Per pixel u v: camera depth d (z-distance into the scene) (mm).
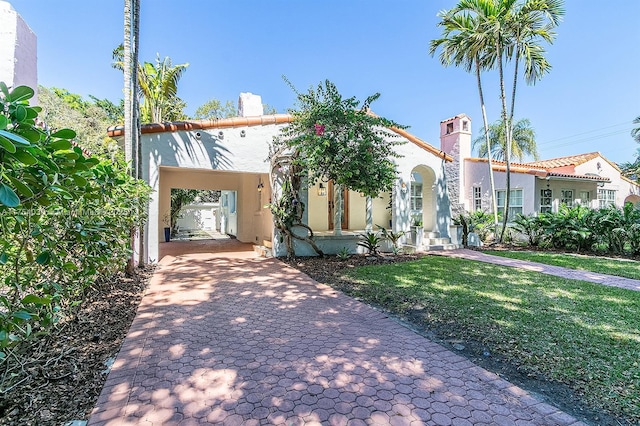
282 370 3367
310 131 8930
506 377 3227
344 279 7555
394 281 7262
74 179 2391
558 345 3887
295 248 11109
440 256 11039
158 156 9469
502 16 11891
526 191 15516
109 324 4695
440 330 4453
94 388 3031
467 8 12344
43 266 3148
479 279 7430
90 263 3455
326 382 3133
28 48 5855
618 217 11359
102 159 4488
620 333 4219
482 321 4703
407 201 12711
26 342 3059
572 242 12352
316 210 14617
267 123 10781
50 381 3092
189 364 3504
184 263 9789
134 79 7680
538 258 10453
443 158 13508
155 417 2621
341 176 8492
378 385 3078
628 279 7473
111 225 4035
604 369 3312
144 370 3373
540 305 5422
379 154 9125
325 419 2592
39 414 2609
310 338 4199
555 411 2689
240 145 10453
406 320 4875
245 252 12133
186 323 4762
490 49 13500
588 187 17109
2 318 2189
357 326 4637
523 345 3900
